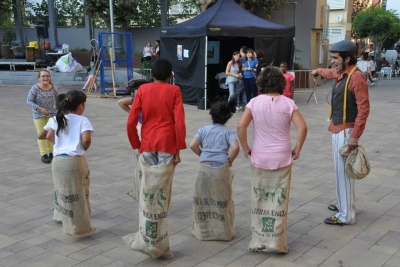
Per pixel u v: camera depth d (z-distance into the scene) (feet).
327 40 74.08
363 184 19.42
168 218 15.97
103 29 76.64
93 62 57.11
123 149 26.37
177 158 12.68
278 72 12.38
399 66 85.05
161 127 12.49
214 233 13.97
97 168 22.38
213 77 46.42
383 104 44.98
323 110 41.19
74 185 13.66
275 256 12.98
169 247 12.84
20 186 19.52
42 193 18.63
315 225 15.16
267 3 59.36
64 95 14.88
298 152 12.33
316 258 12.84
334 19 98.53
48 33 78.84
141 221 12.52
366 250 13.30
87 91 53.52
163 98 12.43
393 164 22.57
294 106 12.26
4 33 81.61
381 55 94.53
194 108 41.65
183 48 43.06
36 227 15.16
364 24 85.35
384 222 15.37
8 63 66.80
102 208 16.93
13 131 31.55
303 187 19.19
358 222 15.38
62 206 13.85
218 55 45.83
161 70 12.52
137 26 72.18
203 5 65.98
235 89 39.81
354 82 13.97
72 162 13.55
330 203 17.24
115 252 13.33
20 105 43.29
